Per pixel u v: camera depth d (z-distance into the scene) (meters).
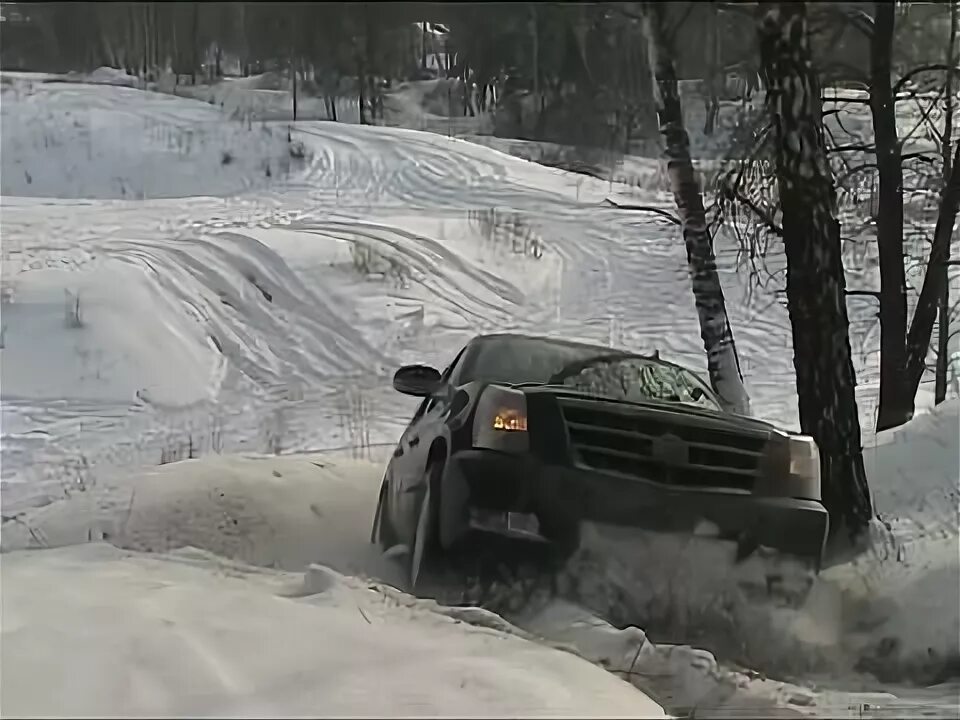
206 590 6.16
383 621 5.55
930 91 13.80
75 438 14.19
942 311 16.33
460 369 8.64
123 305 19.92
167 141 37.56
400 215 32.28
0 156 35.50
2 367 16.91
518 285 26.91
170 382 17.66
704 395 8.66
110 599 5.76
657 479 6.66
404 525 7.80
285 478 11.09
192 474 11.02
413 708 4.12
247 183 36.28
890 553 8.13
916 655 6.53
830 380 8.96
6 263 22.09
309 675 4.47
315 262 25.38
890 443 11.66
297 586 6.61
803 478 7.04
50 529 9.05
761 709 5.32
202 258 24.55
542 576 6.57
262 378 19.22
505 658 4.96
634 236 31.09
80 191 34.84
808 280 9.10
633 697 4.59
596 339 23.19
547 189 35.91
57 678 4.33
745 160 12.01
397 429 15.77
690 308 25.67
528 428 6.73
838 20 10.55
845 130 13.70
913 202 15.80
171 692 4.21
